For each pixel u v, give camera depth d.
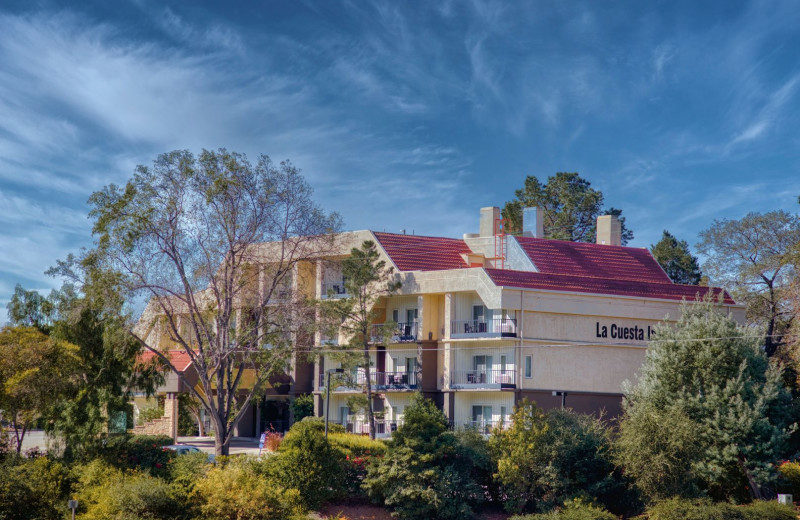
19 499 41.81
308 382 77.06
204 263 55.31
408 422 49.81
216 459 49.12
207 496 42.22
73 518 39.22
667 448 45.06
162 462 48.81
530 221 78.38
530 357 63.25
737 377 50.06
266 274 59.38
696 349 51.53
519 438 48.44
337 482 47.72
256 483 43.38
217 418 55.91
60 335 52.19
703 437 48.75
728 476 49.16
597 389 64.56
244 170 55.94
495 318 63.72
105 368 51.34
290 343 58.16
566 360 64.06
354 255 64.00
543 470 47.47
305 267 73.50
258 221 56.28
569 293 64.38
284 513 42.38
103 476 45.06
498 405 63.81
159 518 41.47
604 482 47.44
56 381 49.12
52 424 50.62
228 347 56.75
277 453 48.94
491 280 62.81
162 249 54.28
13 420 50.75
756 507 43.19
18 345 49.47
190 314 58.16
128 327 51.66
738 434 48.06
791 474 50.69
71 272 53.19
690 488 45.81
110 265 52.91
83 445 48.69
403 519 47.22
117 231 52.62
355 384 64.31
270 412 78.75
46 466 46.06
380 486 47.78
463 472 48.81
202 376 55.78
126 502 41.09
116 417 51.44
